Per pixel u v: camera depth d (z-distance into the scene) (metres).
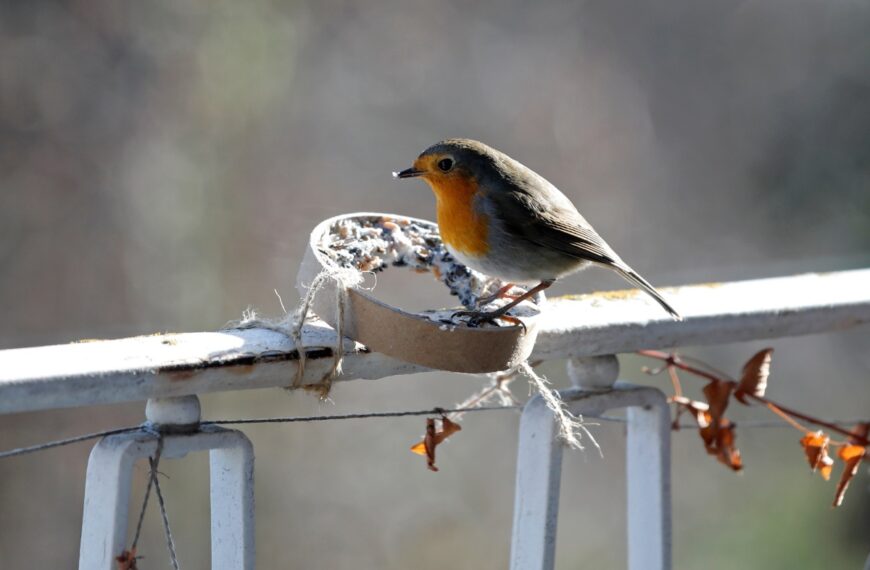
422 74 17.89
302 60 16.36
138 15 14.29
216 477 3.71
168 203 13.95
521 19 18.89
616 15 19.52
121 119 14.17
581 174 18.80
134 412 12.59
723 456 4.91
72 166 13.91
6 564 11.96
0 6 13.92
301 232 15.02
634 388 4.41
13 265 13.45
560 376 13.24
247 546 3.66
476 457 13.40
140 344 3.55
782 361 15.29
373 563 12.85
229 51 14.47
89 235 13.77
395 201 16.47
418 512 13.13
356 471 13.09
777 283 5.05
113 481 3.43
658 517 4.48
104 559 3.47
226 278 14.17
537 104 18.75
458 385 13.76
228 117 14.54
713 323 4.46
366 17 17.38
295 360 3.70
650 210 18.67
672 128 19.39
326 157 16.34
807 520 13.18
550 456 4.09
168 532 3.51
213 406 12.52
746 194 18.91
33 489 12.15
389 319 3.71
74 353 3.42
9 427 12.15
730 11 19.59
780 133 19.11
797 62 19.41
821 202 18.48
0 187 13.64
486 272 5.43
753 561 13.05
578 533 13.20
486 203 5.34
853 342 15.39
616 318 4.28
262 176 14.88
